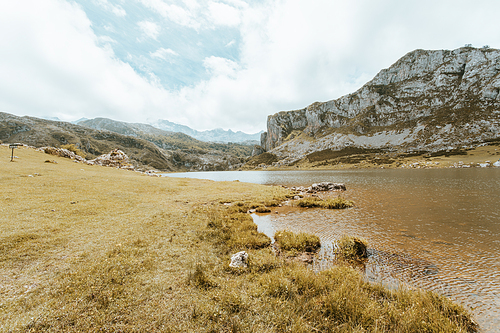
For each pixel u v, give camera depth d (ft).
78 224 47.34
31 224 43.39
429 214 77.41
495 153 501.15
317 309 24.61
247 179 341.00
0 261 29.89
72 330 19.51
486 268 38.27
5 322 19.47
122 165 251.60
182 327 21.01
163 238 44.78
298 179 292.20
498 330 23.17
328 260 42.22
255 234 55.47
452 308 25.57
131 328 20.40
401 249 47.47
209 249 41.91
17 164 110.63
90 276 27.73
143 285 27.73
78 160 189.98
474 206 87.81
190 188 125.90
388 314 23.88
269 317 23.06
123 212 60.34
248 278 31.86
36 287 25.13
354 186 173.17
